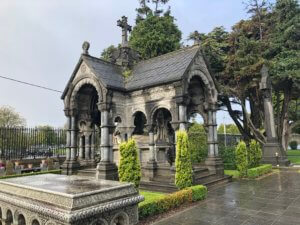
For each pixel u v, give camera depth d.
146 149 16.47
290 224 7.51
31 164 21.16
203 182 13.27
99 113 18.83
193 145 21.34
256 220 7.94
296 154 39.25
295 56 23.33
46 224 4.95
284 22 25.08
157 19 27.33
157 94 14.41
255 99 26.19
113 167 13.90
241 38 24.92
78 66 16.03
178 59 15.37
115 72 16.81
